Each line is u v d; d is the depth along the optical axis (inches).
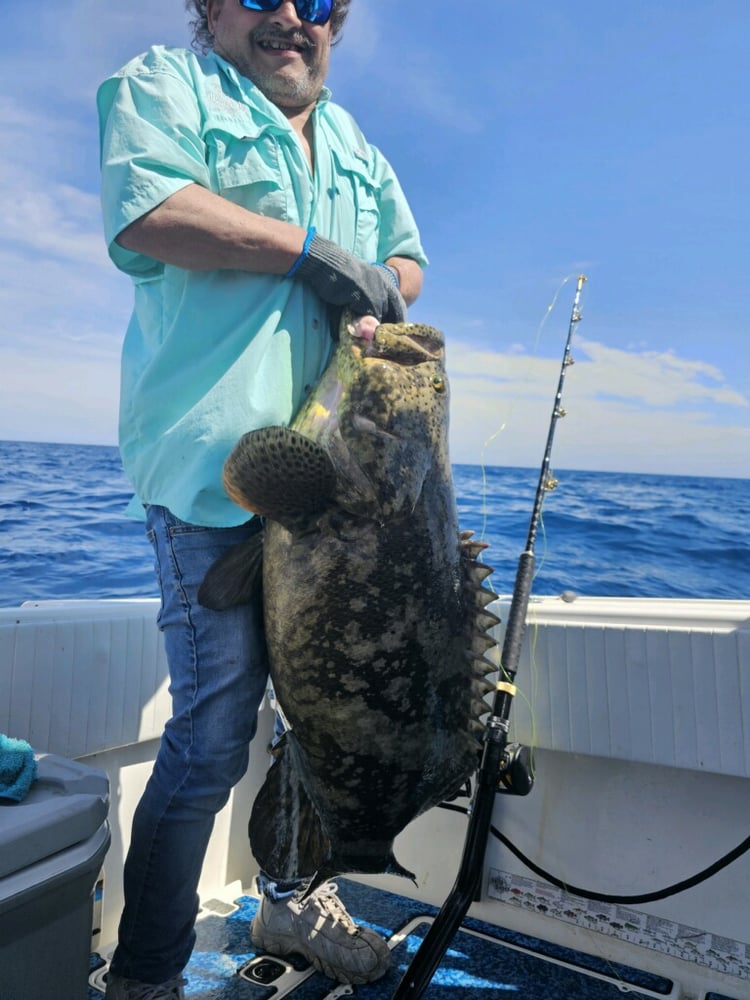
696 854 79.2
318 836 66.5
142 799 69.2
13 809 50.5
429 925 87.0
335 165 76.0
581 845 85.0
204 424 65.0
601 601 88.4
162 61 66.2
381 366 64.5
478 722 68.5
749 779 76.9
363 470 62.7
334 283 65.6
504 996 74.4
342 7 80.3
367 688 61.7
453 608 65.3
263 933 80.7
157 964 66.6
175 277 67.7
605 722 79.7
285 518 60.0
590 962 80.1
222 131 65.5
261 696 70.7
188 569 67.6
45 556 563.2
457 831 91.0
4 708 70.8
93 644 78.8
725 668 73.7
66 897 51.1
